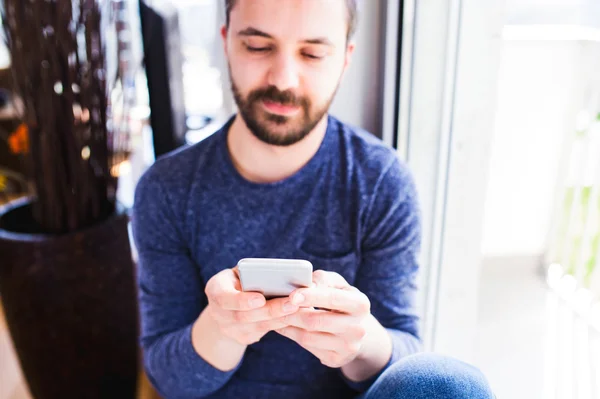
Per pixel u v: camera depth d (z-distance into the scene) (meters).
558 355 1.65
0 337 1.59
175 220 0.84
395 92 1.07
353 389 0.86
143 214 0.85
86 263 1.12
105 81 1.13
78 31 1.06
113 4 1.11
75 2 1.05
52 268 1.09
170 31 1.31
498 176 2.00
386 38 1.03
